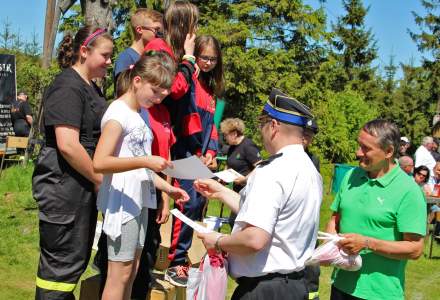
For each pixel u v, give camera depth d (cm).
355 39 4081
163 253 425
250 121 2003
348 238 308
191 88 394
